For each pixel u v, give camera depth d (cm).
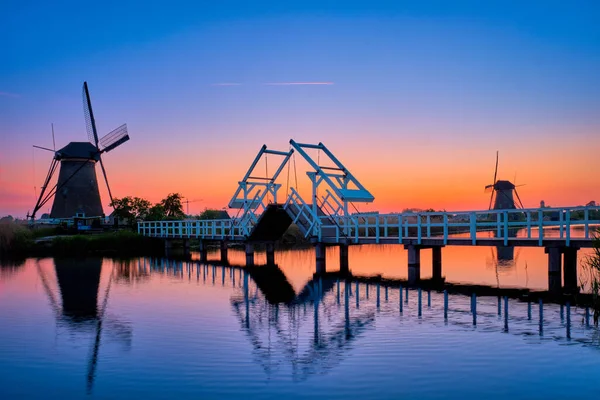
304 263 3281
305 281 2431
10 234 3878
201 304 1830
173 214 5884
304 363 1105
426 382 976
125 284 2342
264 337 1334
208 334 1377
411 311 1617
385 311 1634
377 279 2434
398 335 1313
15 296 2020
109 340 1330
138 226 4647
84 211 5994
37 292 2116
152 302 1875
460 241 2292
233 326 1469
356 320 1510
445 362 1084
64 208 5934
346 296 1961
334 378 1009
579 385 951
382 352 1167
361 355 1148
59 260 3491
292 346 1240
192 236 3797
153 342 1302
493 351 1152
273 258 3409
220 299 1936
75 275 2673
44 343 1309
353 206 3145
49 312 1705
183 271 2867
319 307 1742
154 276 2636
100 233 4731
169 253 4047
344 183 3069
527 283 2167
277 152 3222
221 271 2875
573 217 7044
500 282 2211
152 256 3812
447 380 984
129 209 5419
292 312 1662
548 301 1748
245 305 1805
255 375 1037
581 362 1070
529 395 912
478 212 2261
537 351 1146
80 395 955
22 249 3900
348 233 2805
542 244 2081
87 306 1803
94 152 6125
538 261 3097
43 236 4544
